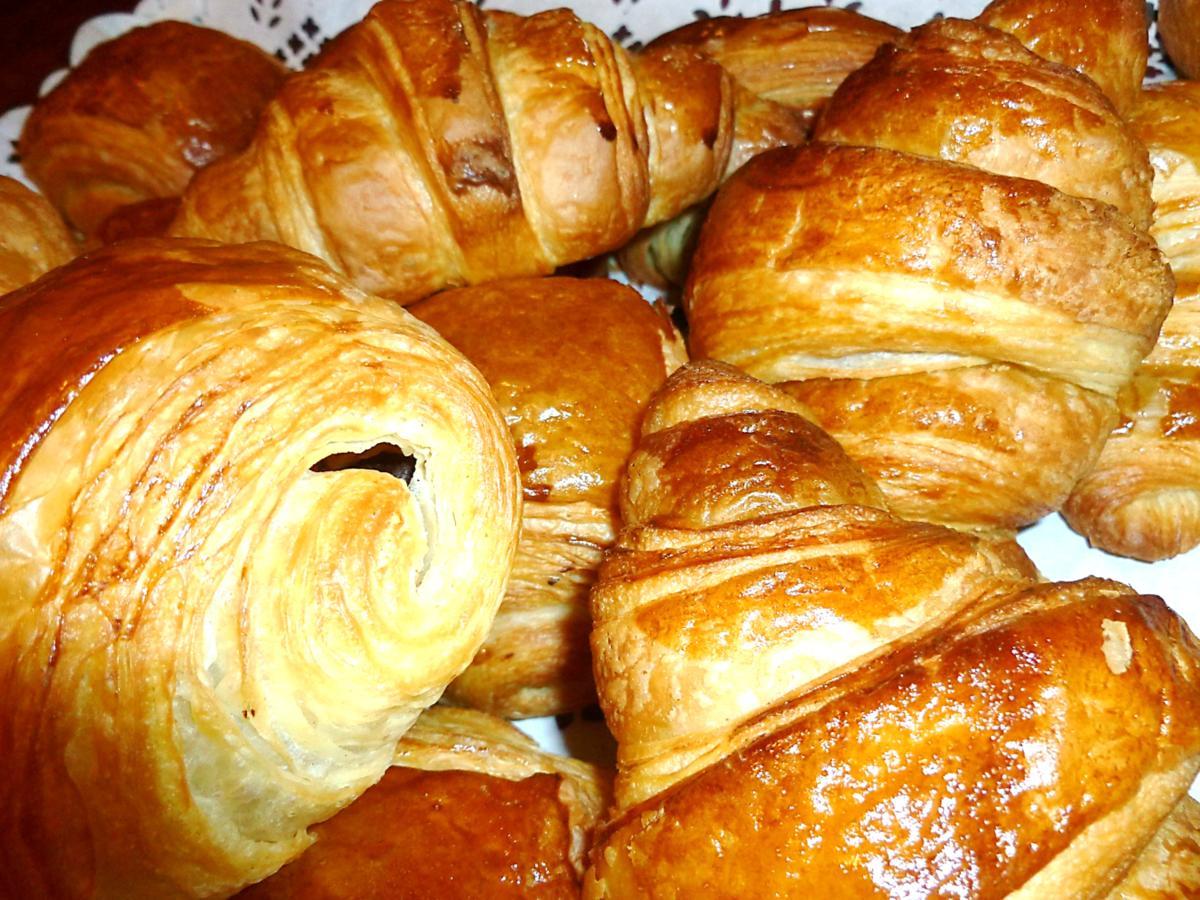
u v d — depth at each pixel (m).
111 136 0.21
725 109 0.19
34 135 0.21
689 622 0.12
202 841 0.11
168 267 0.11
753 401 0.14
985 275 0.15
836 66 0.21
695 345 0.18
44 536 0.10
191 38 0.22
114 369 0.10
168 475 0.10
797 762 0.10
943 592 0.11
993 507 0.16
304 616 0.11
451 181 0.16
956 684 0.10
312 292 0.11
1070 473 0.16
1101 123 0.16
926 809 0.10
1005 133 0.16
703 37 0.22
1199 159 0.18
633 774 0.12
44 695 0.10
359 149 0.17
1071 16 0.17
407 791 0.14
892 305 0.15
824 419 0.16
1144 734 0.11
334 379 0.11
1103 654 0.11
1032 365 0.16
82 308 0.10
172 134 0.21
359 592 0.11
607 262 0.23
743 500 0.13
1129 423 0.18
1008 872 0.10
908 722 0.10
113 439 0.10
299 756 0.11
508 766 0.15
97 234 0.21
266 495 0.10
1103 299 0.15
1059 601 0.11
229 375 0.10
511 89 0.17
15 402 0.10
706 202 0.21
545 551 0.16
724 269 0.17
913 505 0.16
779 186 0.16
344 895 0.13
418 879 0.13
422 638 0.11
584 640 0.17
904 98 0.16
